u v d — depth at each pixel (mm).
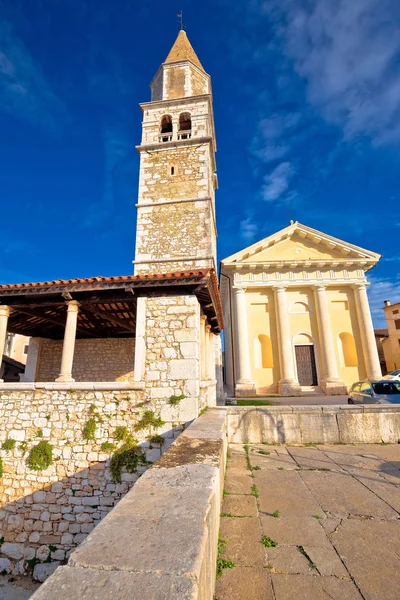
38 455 7258
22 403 7766
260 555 2885
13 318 11000
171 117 16609
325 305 20766
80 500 6977
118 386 7523
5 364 18875
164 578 1323
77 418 7488
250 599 2287
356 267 21422
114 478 6953
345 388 18891
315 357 20469
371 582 2512
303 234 22578
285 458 6309
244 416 7793
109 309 11359
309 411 7723
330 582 2504
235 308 21312
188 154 15453
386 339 33906
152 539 1650
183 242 14023
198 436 4473
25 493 7184
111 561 1448
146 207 14820
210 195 15234
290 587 2436
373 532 3340
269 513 3799
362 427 7605
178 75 17562
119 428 7289
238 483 4863
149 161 15711
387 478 5102
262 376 20500
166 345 7809
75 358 14344
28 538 6934
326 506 4008
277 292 21297
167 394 7418
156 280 7895
